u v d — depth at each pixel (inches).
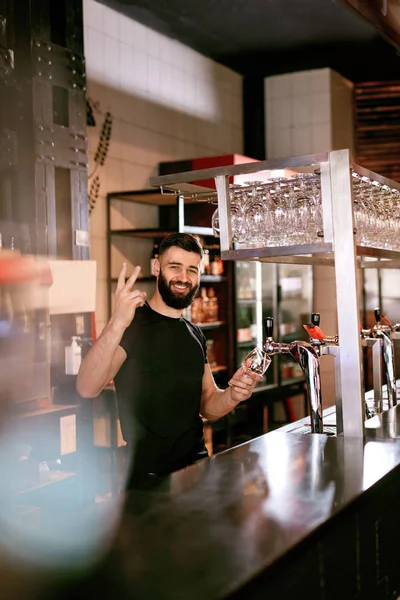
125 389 95.9
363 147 286.2
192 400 98.3
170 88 236.4
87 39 199.5
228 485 66.4
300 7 206.4
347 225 82.8
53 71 145.1
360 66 265.3
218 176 89.9
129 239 216.7
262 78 278.2
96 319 203.2
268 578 47.1
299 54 251.6
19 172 138.6
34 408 133.4
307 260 115.1
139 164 221.5
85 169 153.8
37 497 134.5
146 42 224.4
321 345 93.6
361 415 85.0
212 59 258.8
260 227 95.6
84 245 153.7
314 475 69.2
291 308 255.3
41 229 140.9
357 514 62.6
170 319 99.5
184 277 97.6
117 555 49.2
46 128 142.7
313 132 269.6
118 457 174.1
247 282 237.9
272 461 75.3
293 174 92.0
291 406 262.8
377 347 114.0
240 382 98.6
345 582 60.2
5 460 122.8
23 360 128.3
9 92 131.9
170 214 227.3
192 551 49.7
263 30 227.0
